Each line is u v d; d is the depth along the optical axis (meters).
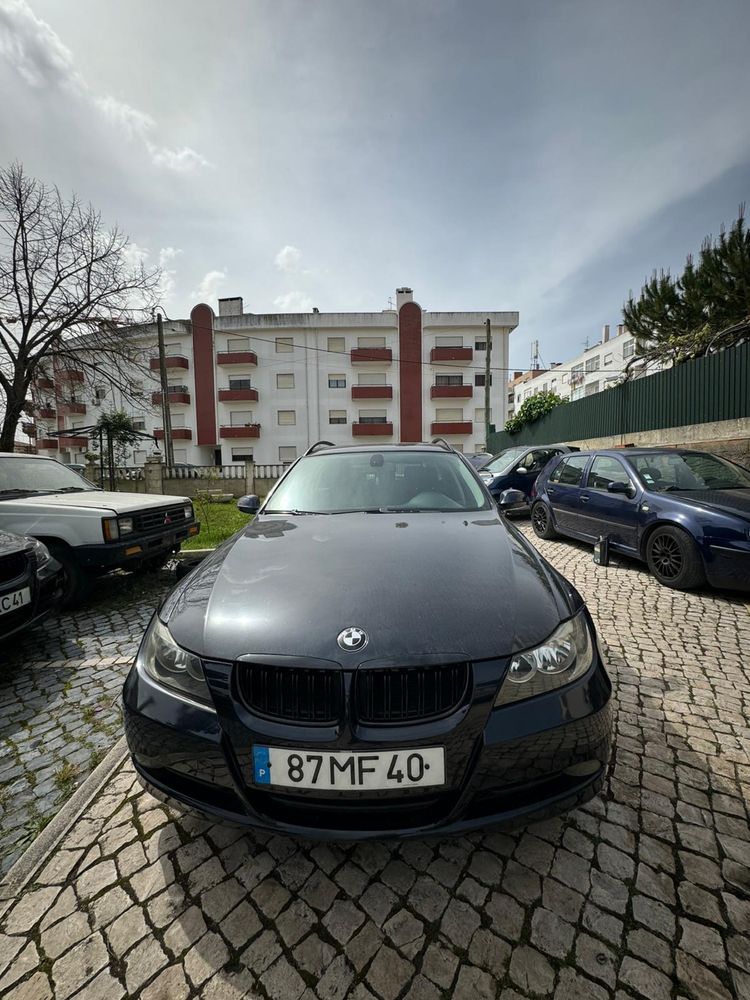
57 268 14.29
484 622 1.38
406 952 1.20
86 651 3.20
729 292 12.22
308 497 2.74
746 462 7.07
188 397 28.66
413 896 1.36
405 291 28.00
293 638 1.33
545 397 15.28
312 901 1.35
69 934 1.27
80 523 3.90
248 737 1.28
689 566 3.94
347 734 1.24
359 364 28.28
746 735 2.06
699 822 1.60
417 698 1.27
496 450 18.95
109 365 16.92
